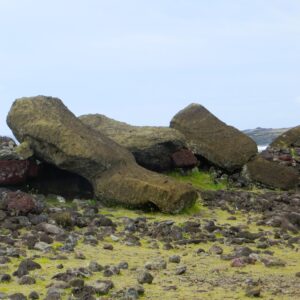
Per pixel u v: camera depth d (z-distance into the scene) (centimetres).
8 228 1211
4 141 1738
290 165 2336
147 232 1285
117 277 855
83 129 1769
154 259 996
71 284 772
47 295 718
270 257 1030
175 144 2050
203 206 1705
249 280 838
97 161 1644
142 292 760
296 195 1962
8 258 934
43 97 1812
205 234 1286
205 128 2267
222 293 771
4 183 1627
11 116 1758
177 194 1546
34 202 1379
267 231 1352
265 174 2138
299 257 1065
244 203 1744
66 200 1691
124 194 1588
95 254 1031
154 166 2034
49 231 1191
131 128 2111
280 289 800
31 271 866
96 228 1295
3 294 721
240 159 2166
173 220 1465
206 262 1000
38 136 1670
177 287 804
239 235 1279
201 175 2161
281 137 2591
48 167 1744
